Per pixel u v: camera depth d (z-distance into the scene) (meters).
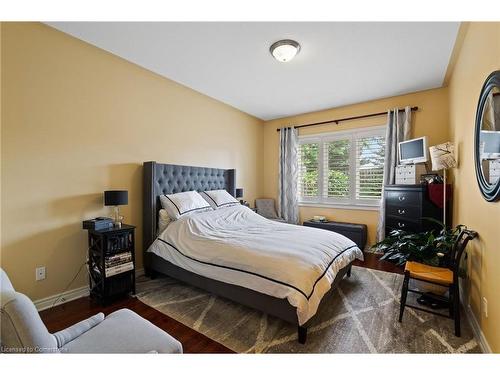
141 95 3.04
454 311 1.88
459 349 1.69
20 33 2.08
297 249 2.13
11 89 2.03
